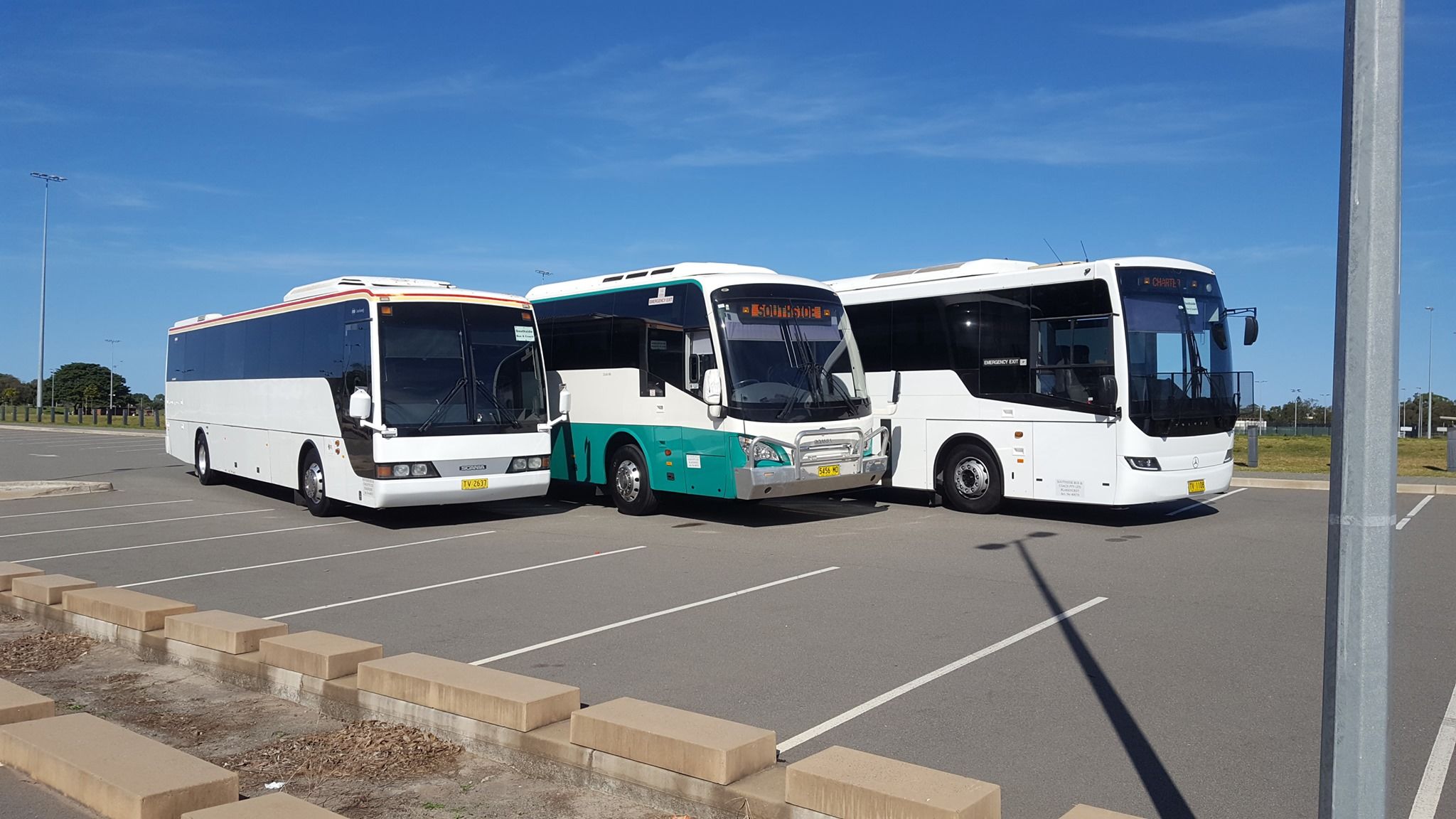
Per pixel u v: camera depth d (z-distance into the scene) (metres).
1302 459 28.59
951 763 5.65
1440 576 10.95
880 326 17.19
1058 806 5.07
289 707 6.70
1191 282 15.09
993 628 8.73
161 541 14.44
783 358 15.04
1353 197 3.10
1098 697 6.81
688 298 15.30
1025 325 15.35
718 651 8.05
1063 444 14.88
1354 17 3.12
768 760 5.02
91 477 24.98
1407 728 6.15
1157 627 8.71
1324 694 3.22
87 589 9.28
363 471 15.06
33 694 6.37
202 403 22.23
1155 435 14.31
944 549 12.88
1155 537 13.81
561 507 18.03
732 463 14.44
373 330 14.92
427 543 13.98
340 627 9.14
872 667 7.55
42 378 63.12
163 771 4.99
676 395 15.44
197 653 7.52
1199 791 5.25
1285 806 5.05
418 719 6.01
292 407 17.62
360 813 5.00
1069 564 11.73
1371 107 3.07
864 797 4.32
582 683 7.25
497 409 15.61
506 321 16.03
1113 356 14.34
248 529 15.59
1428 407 75.50
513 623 9.16
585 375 17.34
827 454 15.00
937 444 16.41
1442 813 4.95
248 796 5.25
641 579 11.09
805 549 12.99
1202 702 6.70
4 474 25.92
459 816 4.95
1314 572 11.21
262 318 19.11
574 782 5.27
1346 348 3.12
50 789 5.29
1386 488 3.08
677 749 4.91
